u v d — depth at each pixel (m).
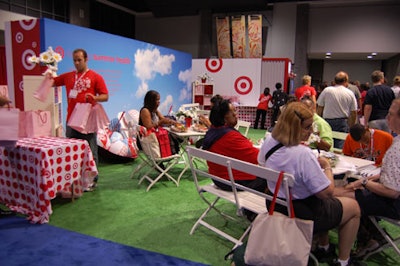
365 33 12.60
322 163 2.08
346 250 2.15
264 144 2.00
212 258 2.42
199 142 4.28
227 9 13.73
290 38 13.25
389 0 12.05
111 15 14.02
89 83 3.63
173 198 3.65
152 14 15.11
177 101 9.45
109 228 2.87
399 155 1.99
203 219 3.10
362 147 2.97
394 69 13.84
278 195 1.90
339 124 4.38
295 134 1.82
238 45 13.11
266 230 1.75
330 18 12.88
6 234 2.70
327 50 13.08
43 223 2.91
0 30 9.79
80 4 12.41
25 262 2.29
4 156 3.11
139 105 7.63
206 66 10.52
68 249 2.48
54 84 3.73
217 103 2.77
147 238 2.70
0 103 2.82
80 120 3.53
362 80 16.45
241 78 10.30
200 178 4.43
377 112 4.31
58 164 3.04
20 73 5.21
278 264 1.72
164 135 3.98
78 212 3.20
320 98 4.53
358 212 2.10
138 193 3.78
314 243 2.45
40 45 4.95
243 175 2.60
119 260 2.35
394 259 2.45
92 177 3.58
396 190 2.00
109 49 6.47
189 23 14.66
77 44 5.62
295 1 12.94
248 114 10.47
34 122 3.42
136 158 5.48
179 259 2.39
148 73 7.87
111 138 5.22
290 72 10.88
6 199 3.21
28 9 10.59
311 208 1.88
